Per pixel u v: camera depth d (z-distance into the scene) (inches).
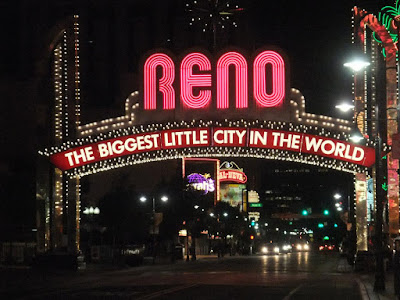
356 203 1585.9
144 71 1589.6
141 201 2532.0
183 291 987.3
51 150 1598.2
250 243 4685.0
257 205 5925.2
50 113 1614.2
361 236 1588.3
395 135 1050.1
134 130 1584.6
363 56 1519.4
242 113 1560.0
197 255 3959.2
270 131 1549.0
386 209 1599.4
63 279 1362.0
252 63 1561.3
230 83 1563.7
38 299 864.3
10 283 1229.7
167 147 1571.1
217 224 3959.2
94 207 2581.2
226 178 5364.2
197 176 4124.0
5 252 1888.5
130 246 2372.0
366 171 1571.1
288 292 989.2
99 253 2246.6
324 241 6678.2
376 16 1472.7
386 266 1622.8
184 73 1577.3
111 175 3068.4
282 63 1556.3
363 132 1537.9
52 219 1632.6
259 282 1225.4
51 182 1701.5
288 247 5093.5
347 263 2309.3
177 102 1572.3
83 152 1592.0
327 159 1553.9
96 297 883.4
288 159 1571.1
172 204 2974.9
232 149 1561.3
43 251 1640.0
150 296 892.0
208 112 1566.2
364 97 1539.1
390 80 1504.7
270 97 1551.4
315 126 1553.9
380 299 881.5
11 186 2076.8
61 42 1616.6
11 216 2078.0
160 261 2581.2
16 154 2037.4
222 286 1104.8
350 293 984.9
